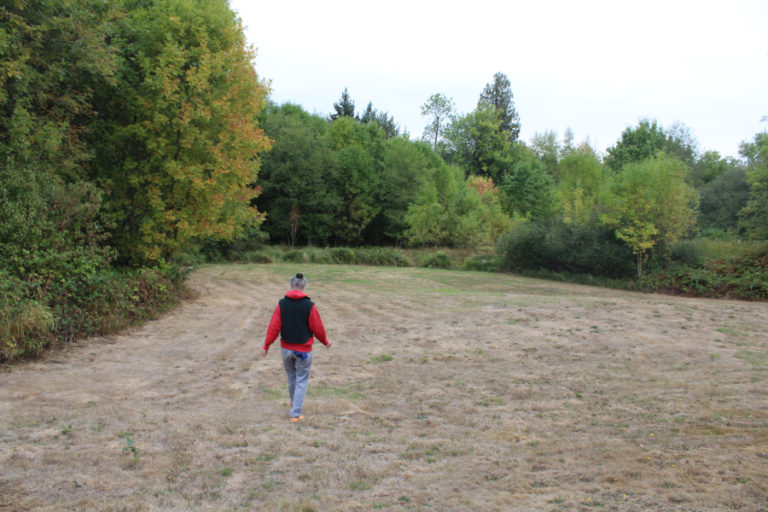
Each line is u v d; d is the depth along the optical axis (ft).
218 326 43.50
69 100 46.32
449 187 167.02
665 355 30.99
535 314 46.11
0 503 12.26
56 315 34.06
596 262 84.84
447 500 12.63
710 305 52.90
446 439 17.84
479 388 25.08
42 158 44.37
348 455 16.24
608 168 154.61
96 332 36.78
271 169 148.66
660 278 74.95
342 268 109.70
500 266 108.27
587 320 42.91
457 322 43.91
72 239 40.63
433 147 260.62
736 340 34.91
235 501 12.81
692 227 84.69
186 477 14.35
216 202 57.72
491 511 11.78
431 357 32.12
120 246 58.39
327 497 13.00
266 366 29.94
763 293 61.57
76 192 41.11
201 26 56.59
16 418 19.27
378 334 39.75
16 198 37.35
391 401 23.02
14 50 39.32
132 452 16.07
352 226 154.61
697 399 21.25
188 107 53.26
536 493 12.73
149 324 43.19
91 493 13.11
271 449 16.74
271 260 122.93
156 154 54.44
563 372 27.76
